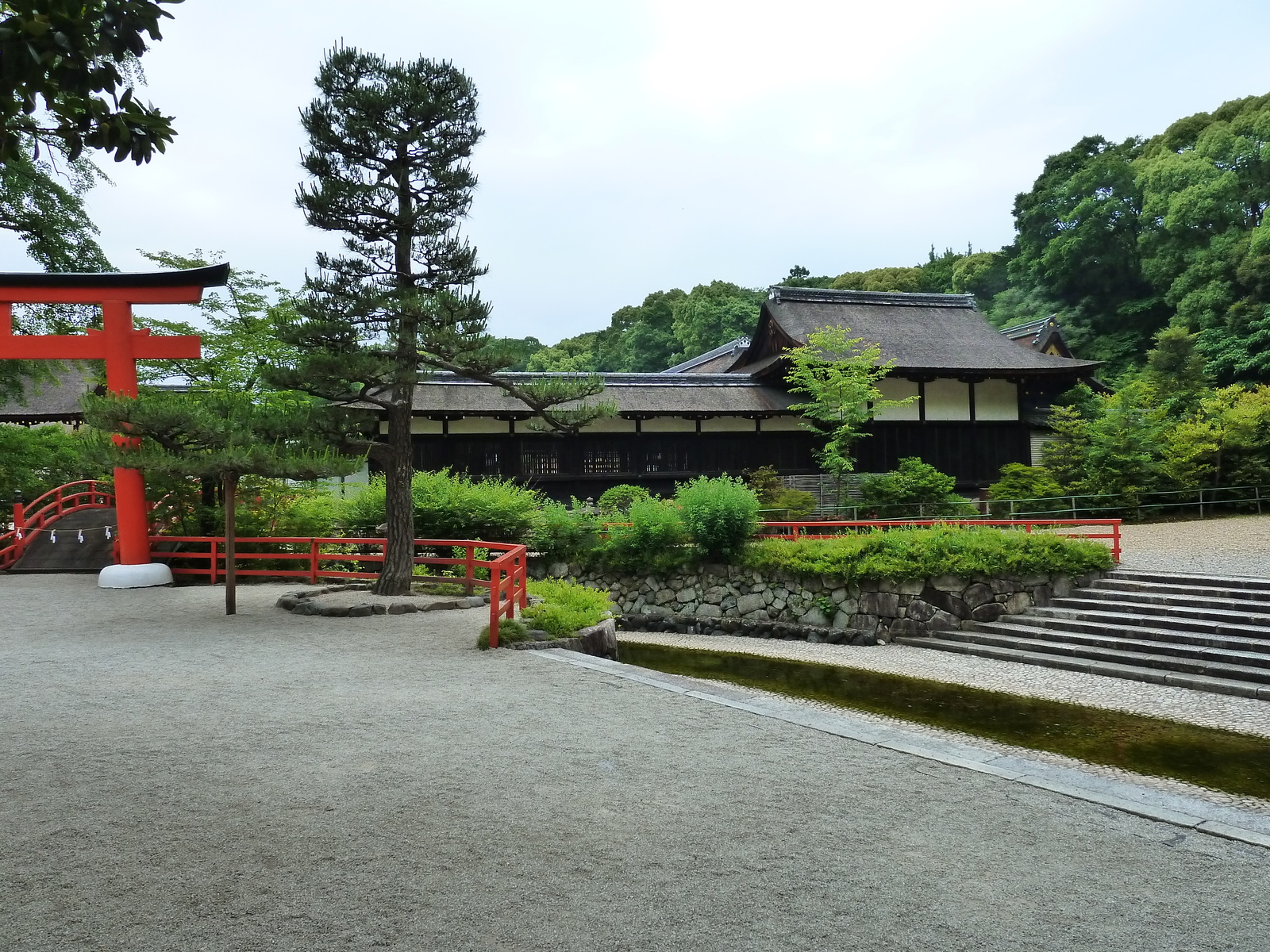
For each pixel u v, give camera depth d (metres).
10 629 11.82
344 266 13.54
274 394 20.44
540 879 4.07
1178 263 47.25
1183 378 34.91
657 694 8.06
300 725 6.89
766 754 6.20
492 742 6.45
